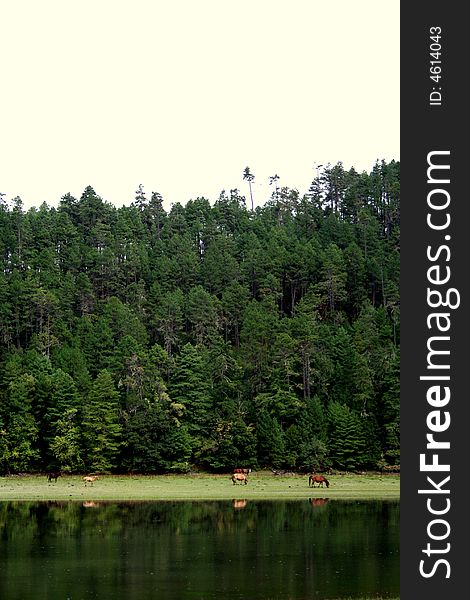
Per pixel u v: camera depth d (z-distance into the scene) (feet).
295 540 214.90
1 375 498.28
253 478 440.04
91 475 449.48
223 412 483.10
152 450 451.12
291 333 552.82
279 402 494.18
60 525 247.91
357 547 203.10
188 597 148.15
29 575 168.86
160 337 634.43
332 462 463.01
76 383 485.56
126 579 164.35
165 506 309.63
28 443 449.89
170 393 489.67
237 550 198.80
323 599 146.51
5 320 613.52
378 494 354.54
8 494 352.28
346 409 470.39
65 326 608.60
